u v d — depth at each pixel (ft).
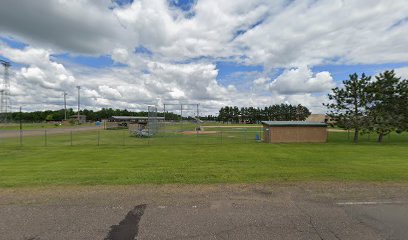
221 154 40.96
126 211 14.37
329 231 11.78
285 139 66.28
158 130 109.19
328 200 16.43
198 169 27.66
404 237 11.18
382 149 48.19
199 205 15.44
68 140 72.79
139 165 30.42
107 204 15.60
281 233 11.55
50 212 14.16
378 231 11.78
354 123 65.51
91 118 393.70
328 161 33.47
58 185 20.47
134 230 11.85
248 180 22.26
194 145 56.59
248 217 13.47
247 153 42.27
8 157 38.06
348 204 15.60
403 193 18.01
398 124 63.16
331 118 71.87
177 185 20.56
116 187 19.86
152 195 17.61
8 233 11.54
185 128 147.23
